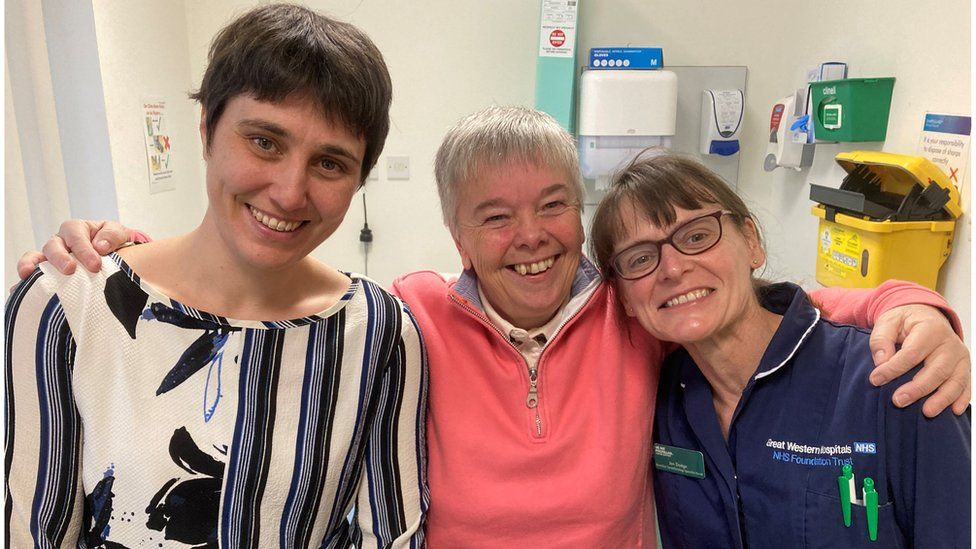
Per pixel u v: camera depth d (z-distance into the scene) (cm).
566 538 109
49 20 203
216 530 88
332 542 103
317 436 94
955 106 169
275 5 85
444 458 114
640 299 110
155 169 245
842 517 99
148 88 240
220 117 84
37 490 85
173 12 263
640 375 119
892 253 169
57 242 91
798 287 113
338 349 96
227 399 90
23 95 196
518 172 110
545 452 112
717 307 104
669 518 120
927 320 100
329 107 82
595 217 116
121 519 86
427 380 115
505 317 125
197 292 93
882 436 98
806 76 262
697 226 105
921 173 166
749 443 107
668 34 282
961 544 92
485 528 110
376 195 299
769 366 105
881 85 196
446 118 293
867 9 216
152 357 88
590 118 259
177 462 86
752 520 107
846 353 105
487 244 114
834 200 189
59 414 86
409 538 106
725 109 273
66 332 85
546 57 265
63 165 211
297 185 83
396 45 286
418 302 126
